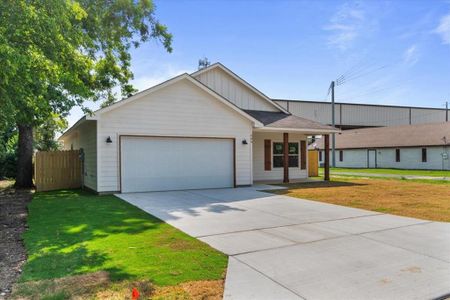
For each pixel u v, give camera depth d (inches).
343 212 342.6
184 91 531.5
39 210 347.6
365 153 1476.4
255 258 193.9
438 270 177.5
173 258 190.7
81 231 255.0
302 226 278.1
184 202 406.3
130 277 160.7
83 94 321.4
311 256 198.7
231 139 578.6
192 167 543.5
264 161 723.4
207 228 268.4
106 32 588.7
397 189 550.0
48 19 237.0
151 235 243.1
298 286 155.6
